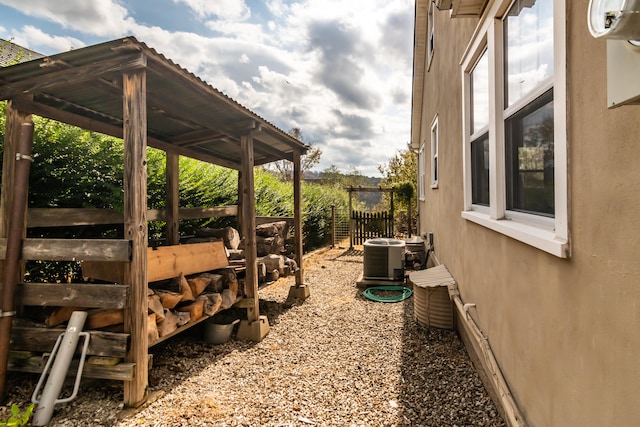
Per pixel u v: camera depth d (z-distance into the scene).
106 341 2.41
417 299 4.34
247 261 4.03
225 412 2.44
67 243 2.46
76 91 2.81
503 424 2.25
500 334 2.31
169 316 2.98
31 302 2.49
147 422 2.29
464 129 3.45
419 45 8.74
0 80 2.61
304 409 2.49
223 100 3.29
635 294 0.99
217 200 6.40
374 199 26.64
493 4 2.38
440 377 2.95
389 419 2.36
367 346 3.68
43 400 2.24
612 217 1.10
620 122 1.06
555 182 1.51
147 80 2.83
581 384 1.29
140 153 2.46
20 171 2.52
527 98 2.01
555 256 1.50
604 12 0.78
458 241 3.89
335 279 7.15
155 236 4.83
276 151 5.73
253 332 3.88
